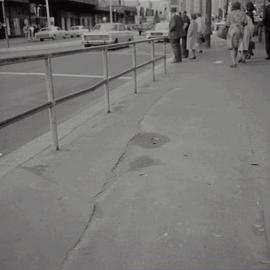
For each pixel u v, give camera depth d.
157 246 3.24
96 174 4.69
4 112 8.20
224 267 2.96
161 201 3.98
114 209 3.86
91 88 6.70
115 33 30.12
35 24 64.25
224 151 5.27
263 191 4.13
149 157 5.16
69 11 83.12
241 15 12.95
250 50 15.32
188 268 2.95
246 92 8.93
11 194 4.21
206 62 15.62
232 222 3.56
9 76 13.91
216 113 7.18
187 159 5.04
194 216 3.68
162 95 9.12
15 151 5.75
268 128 6.20
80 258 3.12
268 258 3.05
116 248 3.23
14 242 3.35
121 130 6.42
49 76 5.30
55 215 3.77
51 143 5.97
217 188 4.22
